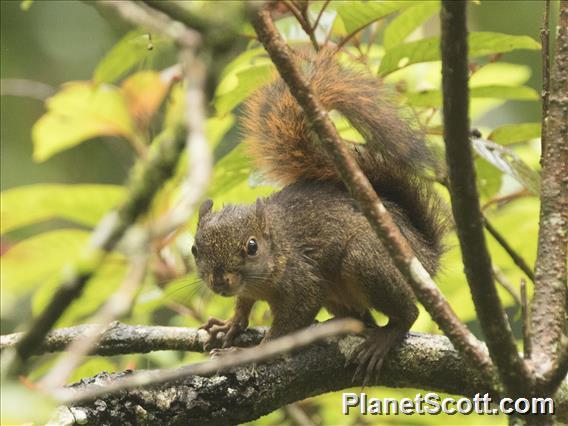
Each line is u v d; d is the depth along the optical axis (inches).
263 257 395.5
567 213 299.7
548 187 302.0
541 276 294.7
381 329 356.5
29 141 674.2
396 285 375.6
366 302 387.5
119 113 422.6
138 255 147.8
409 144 390.0
